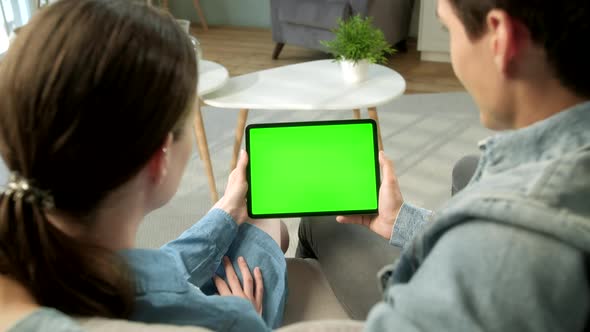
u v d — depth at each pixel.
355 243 1.15
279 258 1.04
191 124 0.61
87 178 0.51
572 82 0.44
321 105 1.95
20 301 0.50
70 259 0.52
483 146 0.53
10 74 0.49
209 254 0.97
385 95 2.03
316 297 1.10
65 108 0.48
